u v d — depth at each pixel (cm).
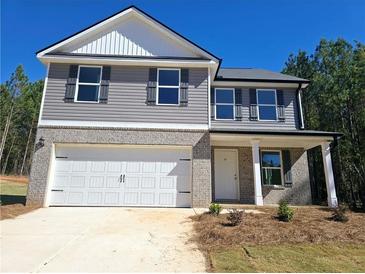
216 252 527
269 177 1321
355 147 1623
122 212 909
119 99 1103
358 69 1662
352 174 1683
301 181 1310
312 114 2056
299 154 1340
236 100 1354
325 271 444
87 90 1114
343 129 1756
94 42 1176
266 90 1382
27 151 4162
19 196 1477
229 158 1341
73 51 1160
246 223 724
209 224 726
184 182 1057
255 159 1104
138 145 1066
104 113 1084
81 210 938
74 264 454
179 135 1078
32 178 1009
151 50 1172
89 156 1061
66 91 1098
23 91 3634
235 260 485
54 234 631
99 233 650
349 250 550
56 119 1069
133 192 1041
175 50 1178
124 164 1062
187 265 461
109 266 450
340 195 1675
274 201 1283
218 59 1148
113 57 1127
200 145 1072
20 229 666
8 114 3522
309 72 2208
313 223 739
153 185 1050
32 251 509
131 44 1177
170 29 1178
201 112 1108
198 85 1138
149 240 601
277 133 1094
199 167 1049
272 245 569
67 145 1062
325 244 582
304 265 467
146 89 1121
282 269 448
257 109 1347
